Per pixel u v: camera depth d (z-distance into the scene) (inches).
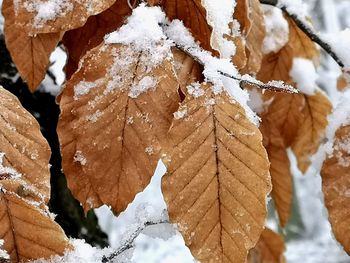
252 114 9.6
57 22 8.5
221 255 7.7
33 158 8.1
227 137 8.1
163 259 82.7
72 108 8.2
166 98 8.1
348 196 10.4
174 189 7.8
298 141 15.8
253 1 12.2
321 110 15.5
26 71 9.4
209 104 8.2
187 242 7.7
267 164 8.0
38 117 14.9
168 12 9.0
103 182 8.1
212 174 7.9
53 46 9.4
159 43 8.3
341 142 10.9
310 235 97.1
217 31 8.8
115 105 8.1
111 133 8.1
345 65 12.6
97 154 8.1
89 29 9.8
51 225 7.7
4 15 9.2
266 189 8.0
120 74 8.2
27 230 7.7
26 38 9.3
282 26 14.4
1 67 14.5
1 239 7.6
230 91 9.0
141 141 8.0
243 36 10.0
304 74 15.1
